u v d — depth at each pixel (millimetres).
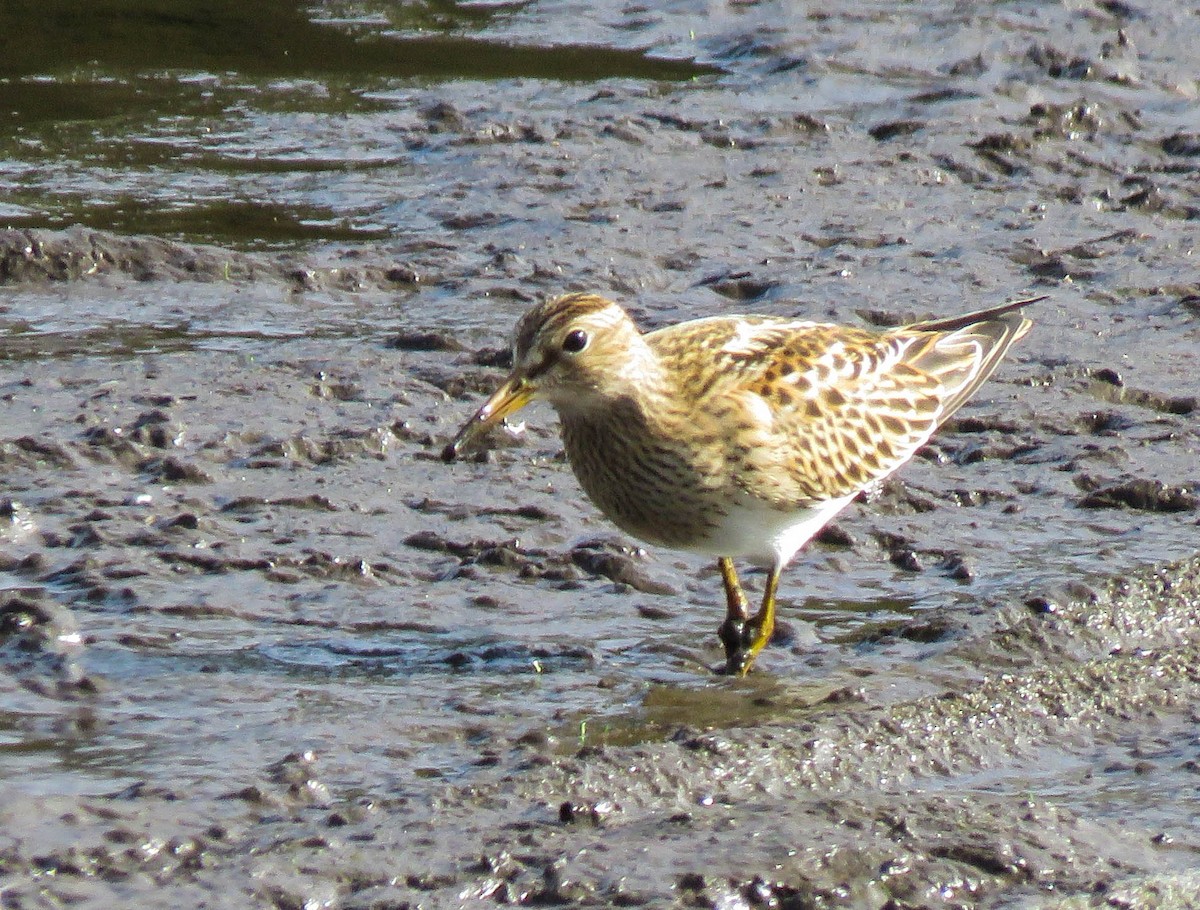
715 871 8484
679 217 19500
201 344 16078
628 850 8641
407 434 14250
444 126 22031
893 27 25531
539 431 14469
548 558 12336
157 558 12031
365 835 8719
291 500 12992
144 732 9852
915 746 9992
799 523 11812
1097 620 11500
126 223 18953
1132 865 8867
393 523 12789
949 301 17422
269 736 9852
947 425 14742
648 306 17203
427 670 10828
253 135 21734
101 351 15820
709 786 9445
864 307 17203
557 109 22609
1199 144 21984
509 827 8844
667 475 11398
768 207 19875
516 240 18750
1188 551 12617
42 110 22312
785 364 11969
